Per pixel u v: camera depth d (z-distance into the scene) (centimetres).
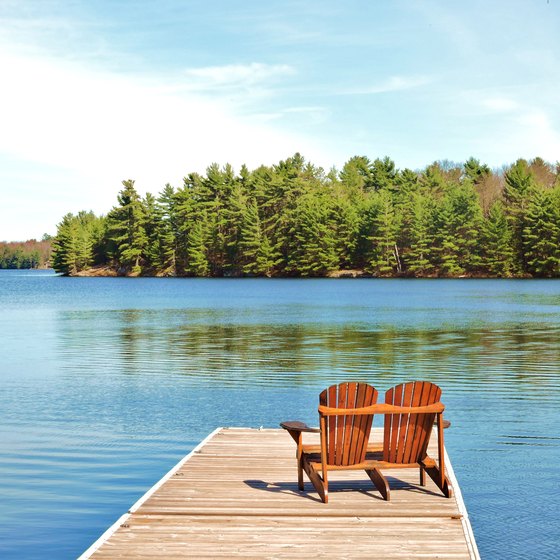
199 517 621
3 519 714
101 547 545
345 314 3862
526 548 627
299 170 12025
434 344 2367
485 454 965
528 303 4744
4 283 10362
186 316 3853
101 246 13100
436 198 11175
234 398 1410
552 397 1401
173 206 11781
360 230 10394
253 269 10900
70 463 926
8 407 1321
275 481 740
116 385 1573
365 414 675
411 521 615
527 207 9581
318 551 539
